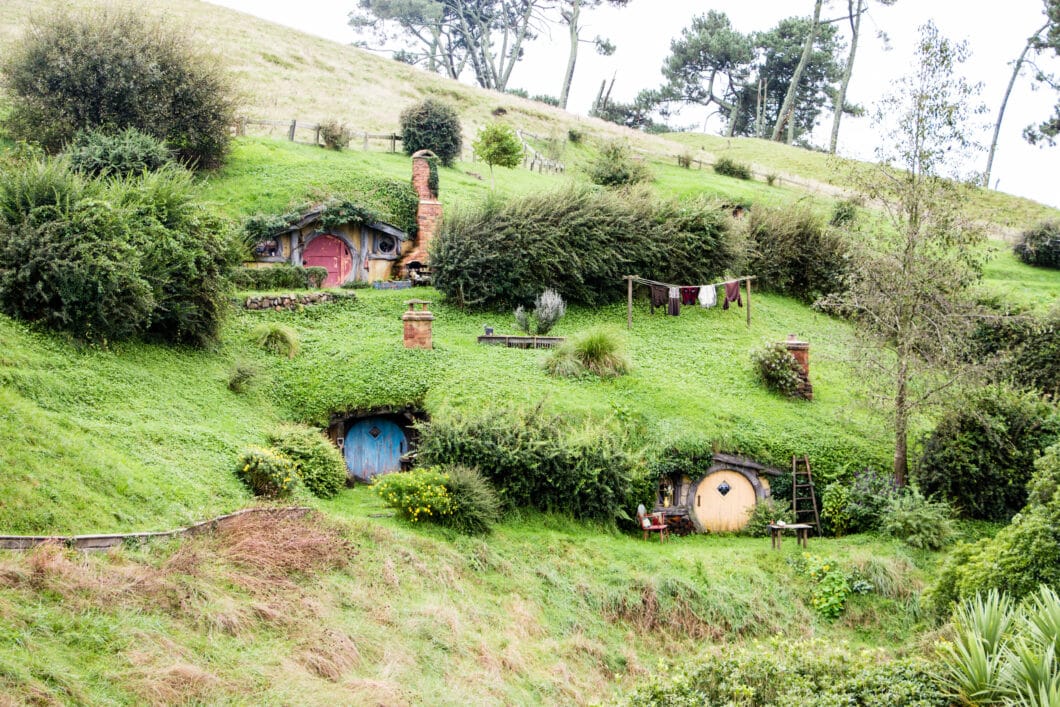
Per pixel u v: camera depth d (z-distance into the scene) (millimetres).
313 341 25391
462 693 12891
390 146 45125
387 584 15258
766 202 47031
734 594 18000
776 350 25906
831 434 23672
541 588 17141
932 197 22812
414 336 24734
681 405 23531
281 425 21109
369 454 22656
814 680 10938
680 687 10883
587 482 20094
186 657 11422
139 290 20797
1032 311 29938
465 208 31812
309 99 51781
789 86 79750
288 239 31047
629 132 64875
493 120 58188
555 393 23156
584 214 31891
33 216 20484
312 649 12664
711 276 33531
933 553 19797
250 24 62344
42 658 10219
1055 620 10656
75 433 16094
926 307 22750
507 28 78250
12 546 12180
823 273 35750
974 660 10227
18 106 33562
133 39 34594
